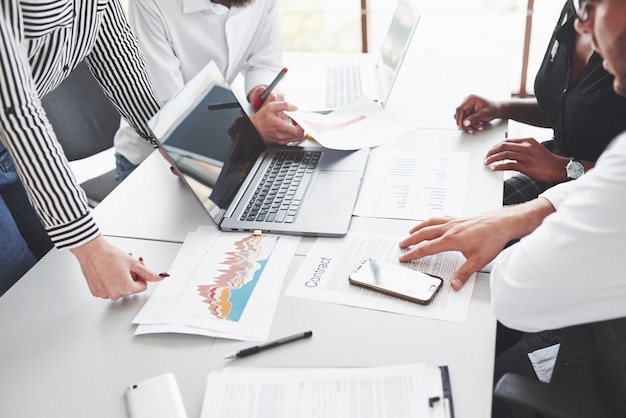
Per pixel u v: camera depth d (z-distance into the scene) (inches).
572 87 55.6
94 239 41.8
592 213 30.9
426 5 103.5
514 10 103.8
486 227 43.1
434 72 73.1
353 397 33.9
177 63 70.2
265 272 44.1
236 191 52.5
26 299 44.5
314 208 49.9
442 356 36.3
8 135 38.9
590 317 33.5
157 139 46.2
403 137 59.5
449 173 53.2
